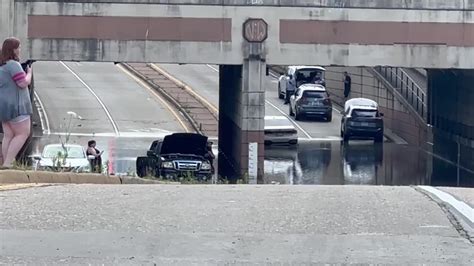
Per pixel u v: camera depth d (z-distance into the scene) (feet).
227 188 67.26
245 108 189.98
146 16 189.57
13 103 67.62
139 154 212.43
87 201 55.98
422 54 195.62
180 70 373.40
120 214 51.34
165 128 262.88
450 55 195.93
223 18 190.70
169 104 302.66
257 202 57.21
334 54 194.08
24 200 55.57
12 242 43.75
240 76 195.93
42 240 44.27
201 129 263.29
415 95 261.44
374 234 46.80
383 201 58.29
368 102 262.88
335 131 276.62
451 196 61.82
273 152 231.09
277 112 306.76
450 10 194.70
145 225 48.32
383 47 194.80
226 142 227.81
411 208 55.06
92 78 353.72
